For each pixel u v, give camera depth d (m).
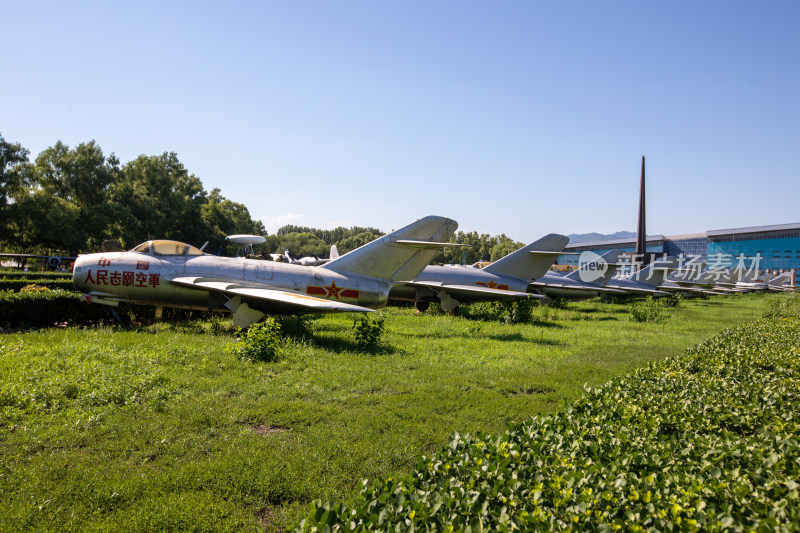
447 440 6.40
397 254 17.25
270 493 4.86
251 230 95.56
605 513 3.02
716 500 3.33
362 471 5.35
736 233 103.69
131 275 15.09
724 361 9.12
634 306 26.22
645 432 4.85
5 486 4.71
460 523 2.96
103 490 4.68
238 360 10.38
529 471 3.71
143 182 68.12
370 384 9.02
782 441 4.42
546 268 28.16
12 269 51.12
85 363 8.95
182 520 4.24
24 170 55.78
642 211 57.38
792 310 24.81
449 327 17.72
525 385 9.62
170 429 6.31
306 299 14.27
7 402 6.87
